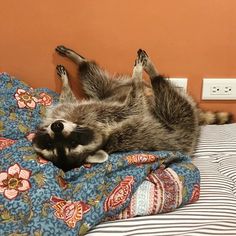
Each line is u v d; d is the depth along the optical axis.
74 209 0.41
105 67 0.68
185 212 0.45
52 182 0.44
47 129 0.55
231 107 0.73
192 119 0.65
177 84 0.69
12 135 0.56
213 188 0.50
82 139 0.55
